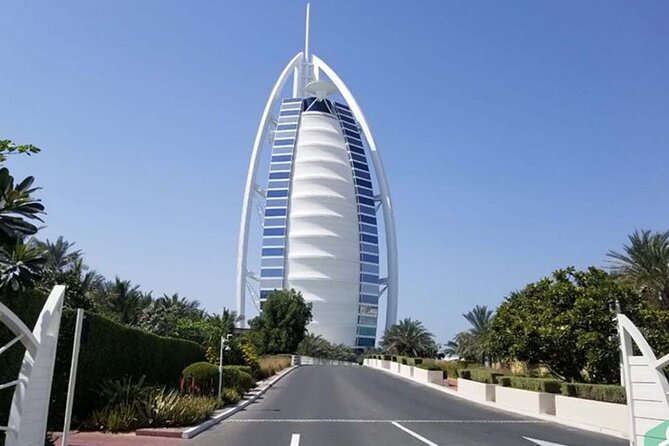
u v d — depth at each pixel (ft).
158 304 210.38
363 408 85.15
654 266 117.60
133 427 55.26
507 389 91.50
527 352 100.48
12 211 24.27
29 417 25.22
